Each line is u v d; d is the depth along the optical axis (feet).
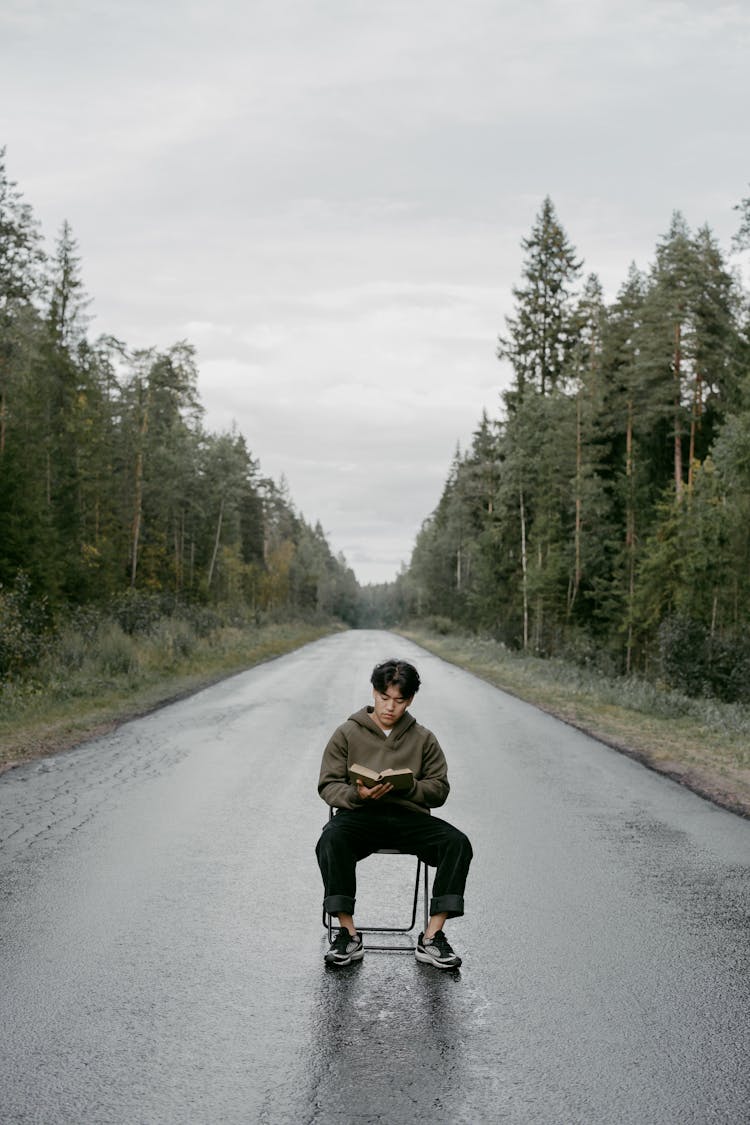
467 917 18.72
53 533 111.55
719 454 117.29
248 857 23.12
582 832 26.61
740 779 36.04
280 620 267.59
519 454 178.70
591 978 15.34
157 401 187.42
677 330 160.76
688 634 82.74
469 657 137.18
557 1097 11.24
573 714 59.52
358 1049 12.55
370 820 16.39
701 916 18.81
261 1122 10.59
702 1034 13.12
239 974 15.37
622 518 182.70
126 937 17.11
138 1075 11.71
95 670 72.49
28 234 123.34
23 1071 11.78
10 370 118.42
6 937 17.01
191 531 231.91
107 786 32.37
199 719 52.65
